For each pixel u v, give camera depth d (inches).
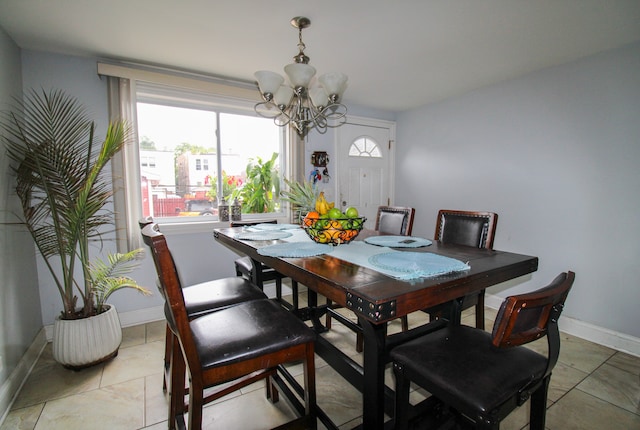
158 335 94.3
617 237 86.2
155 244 36.8
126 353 84.2
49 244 75.5
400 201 154.6
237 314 52.4
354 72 102.0
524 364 40.4
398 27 74.1
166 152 108.3
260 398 67.4
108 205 94.7
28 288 79.5
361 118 144.6
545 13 67.8
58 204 73.7
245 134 121.7
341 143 141.0
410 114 147.8
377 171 151.9
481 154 118.6
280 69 100.7
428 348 44.3
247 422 60.4
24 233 78.7
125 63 95.0
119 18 70.1
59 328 73.5
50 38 78.7
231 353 42.2
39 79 85.4
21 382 69.8
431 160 138.6
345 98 130.3
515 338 34.1
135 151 97.1
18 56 81.1
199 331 46.7
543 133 100.3
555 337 38.6
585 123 90.7
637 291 83.4
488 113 115.6
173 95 103.2
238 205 116.8
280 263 52.9
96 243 94.4
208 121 114.0
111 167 92.6
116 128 79.4
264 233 77.4
